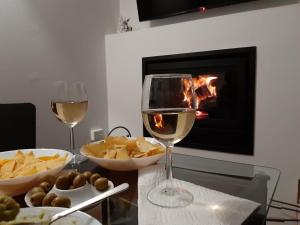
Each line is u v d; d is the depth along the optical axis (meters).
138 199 0.43
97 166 0.62
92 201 0.40
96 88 2.19
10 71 1.61
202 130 1.84
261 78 1.52
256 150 1.59
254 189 0.50
